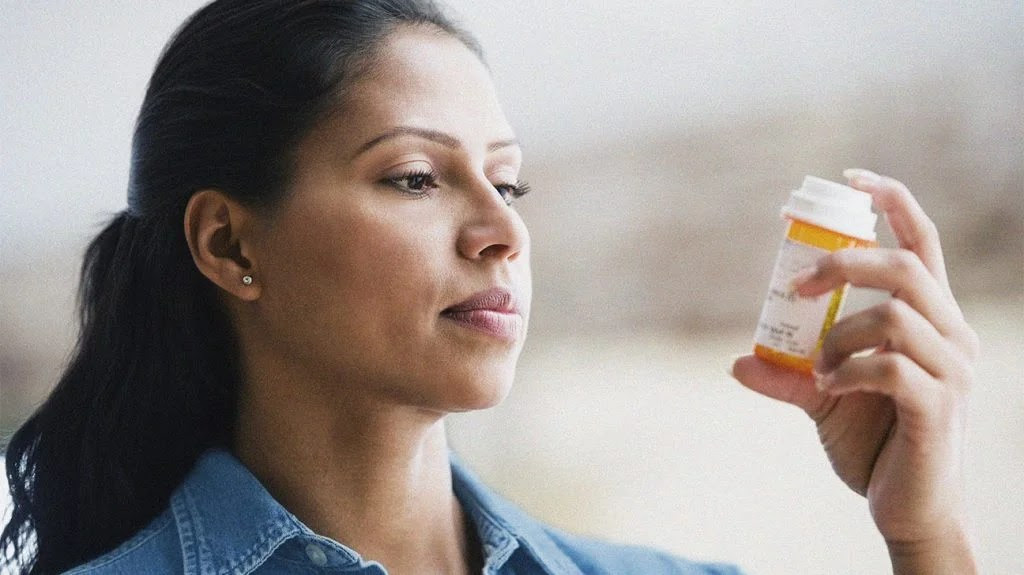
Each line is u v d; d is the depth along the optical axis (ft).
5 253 11.07
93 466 4.59
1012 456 8.03
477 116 4.18
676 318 10.19
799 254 3.90
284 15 4.17
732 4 10.01
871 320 3.67
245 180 4.20
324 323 4.09
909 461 3.88
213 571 4.17
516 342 4.12
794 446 9.21
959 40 9.14
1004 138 8.89
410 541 4.33
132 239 4.58
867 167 9.45
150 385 4.56
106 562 4.22
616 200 10.44
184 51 4.38
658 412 9.73
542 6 10.34
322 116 4.09
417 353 4.01
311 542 4.16
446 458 4.50
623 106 10.38
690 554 8.82
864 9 9.52
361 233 4.01
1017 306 8.66
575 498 9.46
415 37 4.21
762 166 9.93
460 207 4.09
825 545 8.54
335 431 4.23
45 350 11.05
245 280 4.27
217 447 4.47
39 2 10.55
